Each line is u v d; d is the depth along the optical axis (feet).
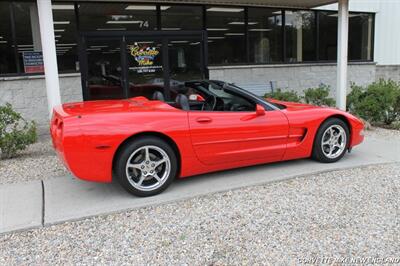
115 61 28.86
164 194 13.92
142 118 13.35
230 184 14.83
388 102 25.89
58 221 11.85
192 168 14.46
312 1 31.14
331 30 37.55
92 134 12.59
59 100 20.48
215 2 30.78
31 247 10.51
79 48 27.73
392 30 41.22
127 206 12.86
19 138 19.43
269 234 10.99
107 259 9.84
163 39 30.25
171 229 11.39
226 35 32.86
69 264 9.64
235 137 14.92
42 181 15.75
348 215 12.17
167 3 30.12
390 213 12.33
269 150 15.81
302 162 17.63
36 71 26.53
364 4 38.63
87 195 14.02
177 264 9.55
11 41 25.82
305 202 13.23
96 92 28.40
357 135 17.84
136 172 13.60
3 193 14.39
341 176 15.92
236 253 10.02
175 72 30.91
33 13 26.08
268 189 14.49
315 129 16.70
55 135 13.50
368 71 39.93
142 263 9.62
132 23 29.37
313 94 29.55
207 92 16.75
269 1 30.89
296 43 36.01
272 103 16.56
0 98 25.62
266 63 34.45
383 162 17.69
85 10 27.78
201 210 12.69
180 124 13.85
